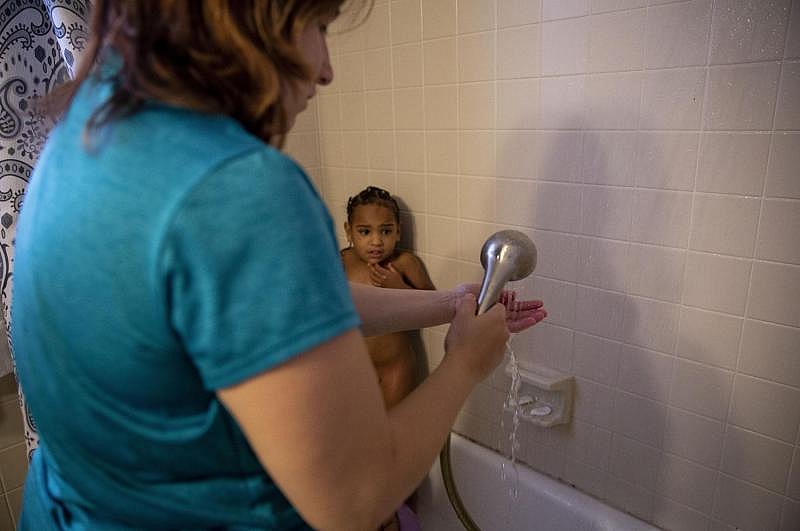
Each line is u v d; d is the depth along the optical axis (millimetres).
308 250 382
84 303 397
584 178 1096
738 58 881
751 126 892
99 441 452
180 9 388
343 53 1450
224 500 482
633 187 1036
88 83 442
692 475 1098
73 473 487
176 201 359
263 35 407
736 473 1045
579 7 1024
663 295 1049
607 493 1226
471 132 1247
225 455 462
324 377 383
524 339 1277
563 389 1213
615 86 1014
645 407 1127
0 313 1136
